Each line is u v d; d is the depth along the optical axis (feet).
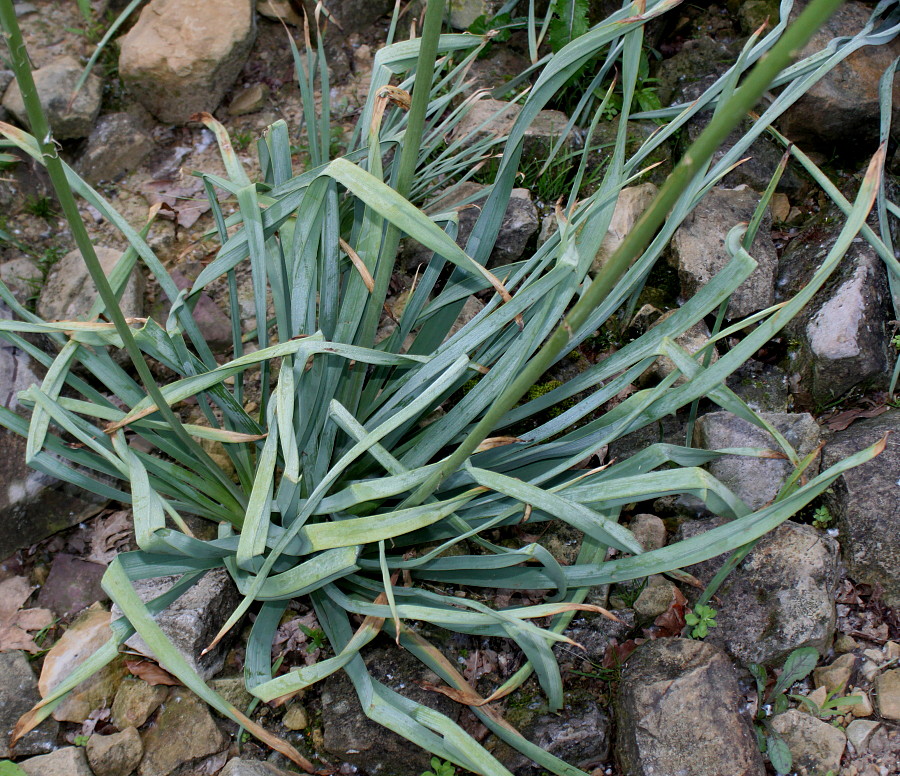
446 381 2.89
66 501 3.64
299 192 3.10
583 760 3.20
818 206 4.12
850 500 3.39
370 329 3.34
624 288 3.25
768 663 3.26
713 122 1.89
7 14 2.05
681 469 2.91
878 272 3.74
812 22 1.63
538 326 3.08
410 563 3.12
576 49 2.98
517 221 4.05
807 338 3.70
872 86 4.04
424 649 3.20
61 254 4.14
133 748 3.21
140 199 4.32
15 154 4.21
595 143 4.33
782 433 3.50
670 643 3.26
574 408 3.21
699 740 3.06
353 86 4.63
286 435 2.89
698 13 4.72
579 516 2.89
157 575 3.08
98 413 3.17
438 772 3.15
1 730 3.26
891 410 3.60
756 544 3.39
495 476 2.91
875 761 3.12
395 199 2.73
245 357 2.96
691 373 2.93
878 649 3.31
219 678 3.39
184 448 3.43
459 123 4.34
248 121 4.55
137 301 3.94
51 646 3.45
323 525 2.94
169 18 4.35
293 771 3.22
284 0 4.65
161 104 4.42
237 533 3.52
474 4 4.65
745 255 2.81
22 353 3.72
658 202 2.05
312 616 3.51
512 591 3.54
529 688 3.34
